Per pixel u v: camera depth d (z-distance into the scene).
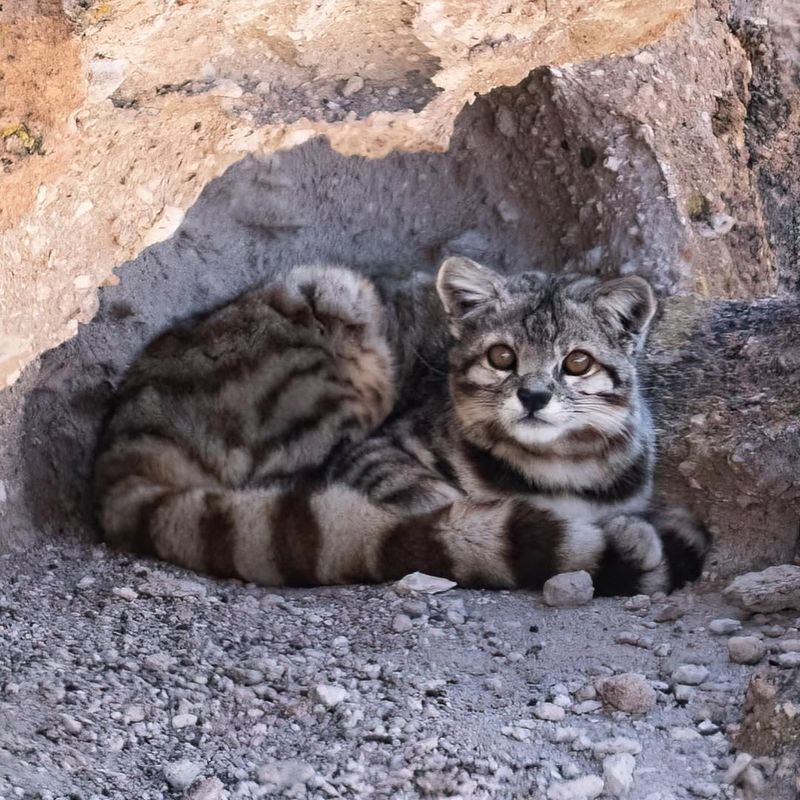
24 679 2.01
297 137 2.28
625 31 2.25
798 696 1.95
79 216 2.17
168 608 2.12
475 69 2.23
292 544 2.16
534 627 2.08
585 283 2.22
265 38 2.16
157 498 2.20
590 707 1.99
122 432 2.23
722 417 2.21
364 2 2.14
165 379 2.24
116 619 2.10
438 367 2.28
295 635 2.09
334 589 2.15
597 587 2.13
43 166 2.12
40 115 2.09
